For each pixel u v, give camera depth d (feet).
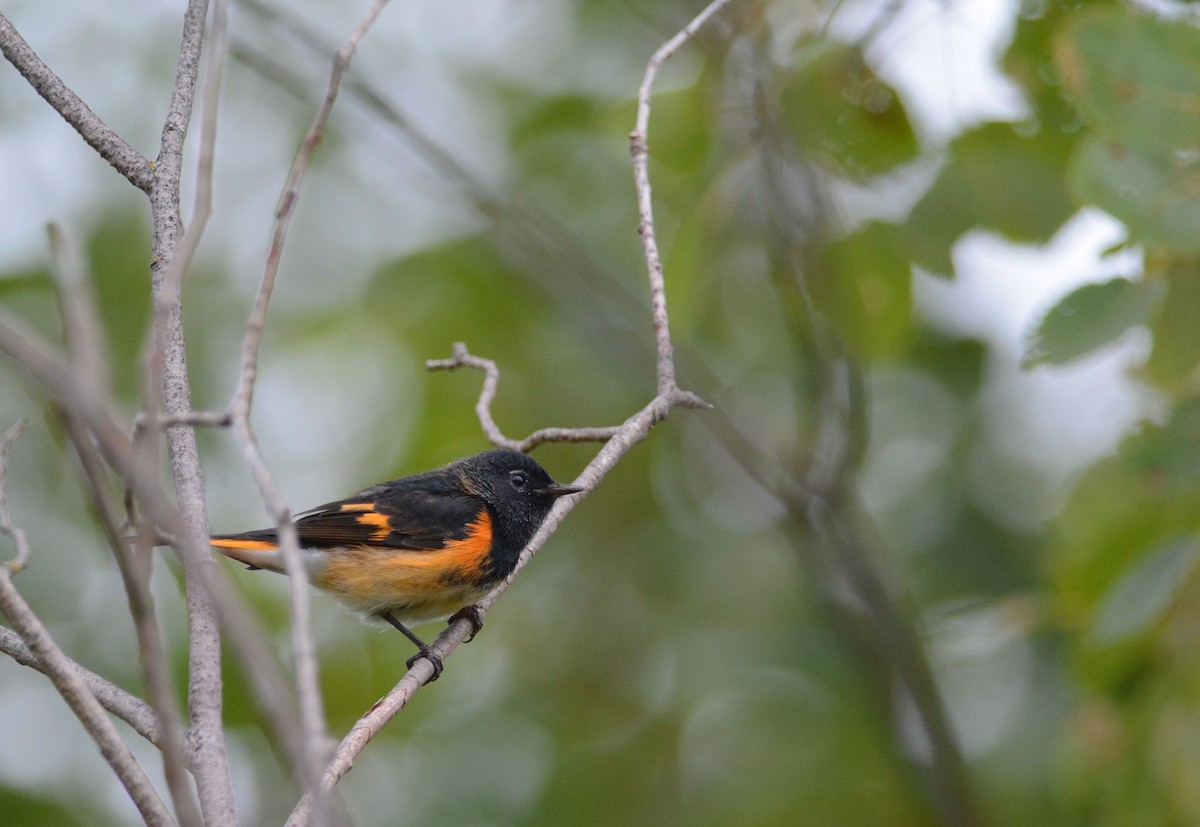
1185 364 22.85
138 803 13.48
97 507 11.30
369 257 42.32
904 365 40.32
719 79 28.37
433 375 41.04
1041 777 36.68
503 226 40.04
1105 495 24.38
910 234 26.00
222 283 41.06
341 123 40.57
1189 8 23.70
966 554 39.78
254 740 33.78
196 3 21.79
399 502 27.63
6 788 32.14
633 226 43.47
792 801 37.73
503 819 38.11
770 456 38.11
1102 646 22.99
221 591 11.40
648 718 42.06
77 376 11.35
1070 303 22.35
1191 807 23.67
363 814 37.55
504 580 27.14
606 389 41.88
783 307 33.71
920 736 36.47
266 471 12.38
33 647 13.24
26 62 21.47
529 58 43.16
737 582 43.73
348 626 38.17
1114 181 20.90
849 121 26.84
